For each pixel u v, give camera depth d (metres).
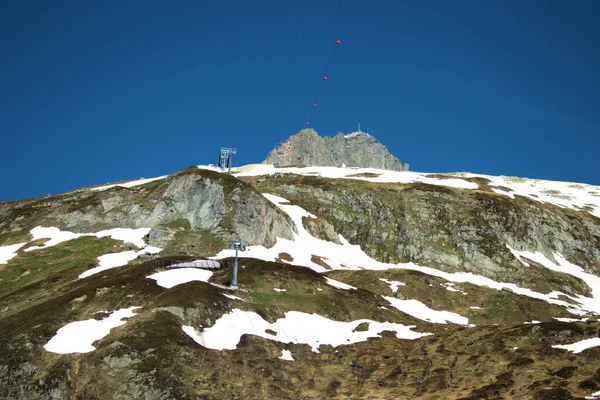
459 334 81.62
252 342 71.44
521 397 57.25
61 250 120.69
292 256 121.12
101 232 130.50
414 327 88.81
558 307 112.31
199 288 79.88
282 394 61.94
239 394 60.09
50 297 89.75
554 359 66.69
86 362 62.06
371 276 115.50
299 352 73.12
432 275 124.94
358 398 61.88
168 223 127.75
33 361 62.25
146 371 60.12
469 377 65.38
